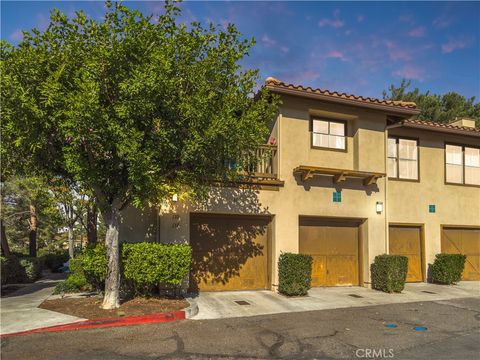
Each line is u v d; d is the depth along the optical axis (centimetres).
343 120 1436
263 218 1312
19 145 827
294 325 864
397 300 1182
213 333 788
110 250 945
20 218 2534
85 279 1173
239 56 959
